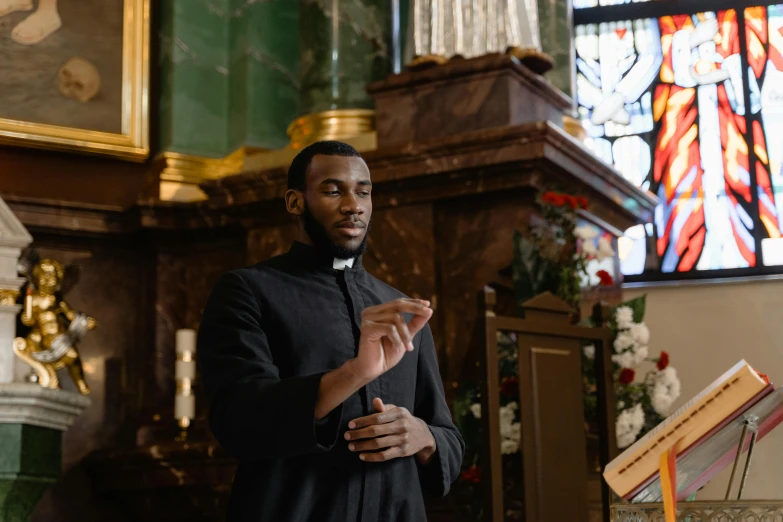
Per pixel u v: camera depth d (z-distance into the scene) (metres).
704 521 2.37
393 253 5.43
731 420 2.44
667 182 6.92
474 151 5.19
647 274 6.74
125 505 5.85
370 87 5.80
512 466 4.45
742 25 7.09
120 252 6.46
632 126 7.09
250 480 2.45
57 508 5.90
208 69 6.95
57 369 5.84
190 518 5.63
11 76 6.57
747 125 6.90
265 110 6.82
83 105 6.70
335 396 2.26
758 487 5.87
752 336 6.24
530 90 5.69
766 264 6.60
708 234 6.74
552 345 4.31
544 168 5.16
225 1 7.11
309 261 2.67
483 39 5.84
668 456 2.39
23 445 5.14
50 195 6.54
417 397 2.76
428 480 2.62
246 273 2.60
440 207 5.43
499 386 4.38
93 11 6.85
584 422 4.50
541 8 6.86
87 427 6.12
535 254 4.82
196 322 6.30
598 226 5.85
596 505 4.67
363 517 2.41
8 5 6.66
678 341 6.34
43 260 5.82
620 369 4.73
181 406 5.69
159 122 6.86
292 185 2.71
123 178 6.75
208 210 6.18
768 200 6.73
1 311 5.42
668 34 7.21
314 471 2.43
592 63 7.28
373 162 5.41
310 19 6.63
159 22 7.05
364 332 2.20
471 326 5.21
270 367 2.43
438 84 5.65
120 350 6.33
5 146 6.49
